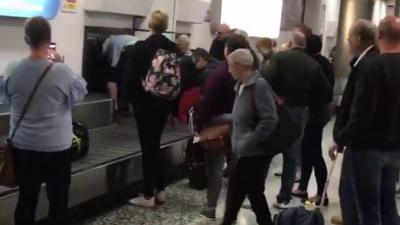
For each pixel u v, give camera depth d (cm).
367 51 335
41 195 369
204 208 463
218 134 401
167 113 440
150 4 705
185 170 582
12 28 518
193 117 440
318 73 447
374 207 304
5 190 353
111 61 625
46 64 291
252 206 374
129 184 487
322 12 1281
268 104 341
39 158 294
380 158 299
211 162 429
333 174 626
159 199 464
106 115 601
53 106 291
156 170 457
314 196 506
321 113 466
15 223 308
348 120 310
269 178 589
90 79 646
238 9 921
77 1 603
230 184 369
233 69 349
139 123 438
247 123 351
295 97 437
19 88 289
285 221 339
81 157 450
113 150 495
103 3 622
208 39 896
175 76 427
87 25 627
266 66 451
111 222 418
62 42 589
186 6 792
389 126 295
